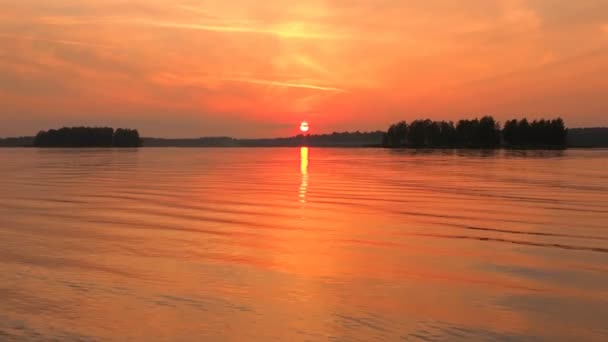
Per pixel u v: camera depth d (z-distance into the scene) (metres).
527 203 26.91
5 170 56.31
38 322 9.63
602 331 9.55
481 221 20.88
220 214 22.48
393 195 30.84
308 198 28.89
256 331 9.34
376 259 14.48
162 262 13.89
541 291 11.75
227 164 77.31
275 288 11.77
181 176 47.75
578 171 57.78
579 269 13.57
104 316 9.95
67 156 114.69
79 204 25.61
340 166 70.69
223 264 13.76
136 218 21.22
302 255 14.86
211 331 9.31
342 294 11.42
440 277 12.77
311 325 9.63
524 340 9.13
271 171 57.44
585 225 20.00
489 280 12.56
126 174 50.22
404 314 10.25
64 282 12.01
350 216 22.11
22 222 20.05
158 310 10.28
